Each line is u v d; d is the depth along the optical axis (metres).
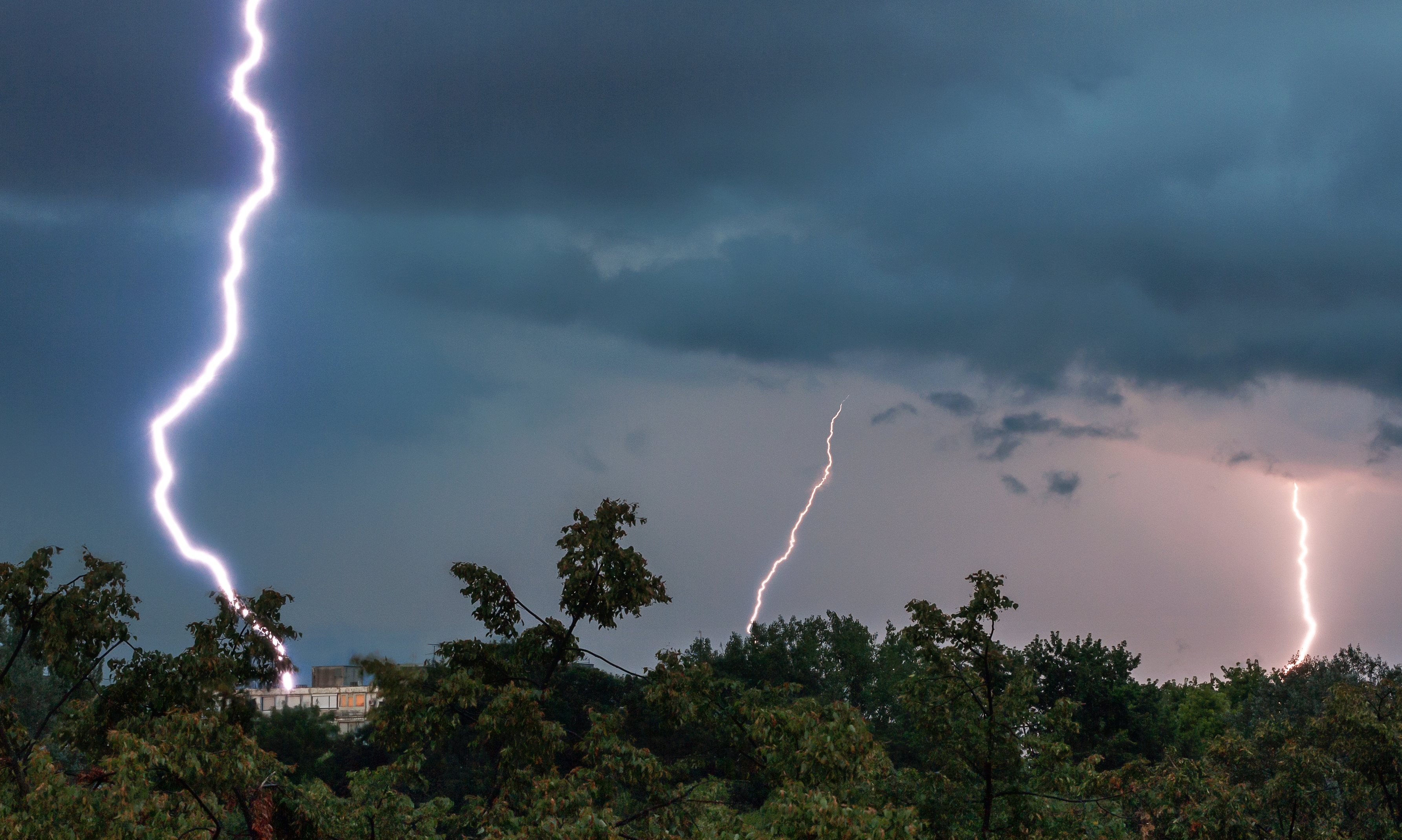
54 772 11.57
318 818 13.59
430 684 15.18
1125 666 67.88
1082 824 17.45
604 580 15.96
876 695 82.12
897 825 12.09
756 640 86.56
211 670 15.34
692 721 15.58
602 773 14.04
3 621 16.06
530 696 14.18
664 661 15.91
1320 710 38.50
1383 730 20.95
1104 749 63.69
